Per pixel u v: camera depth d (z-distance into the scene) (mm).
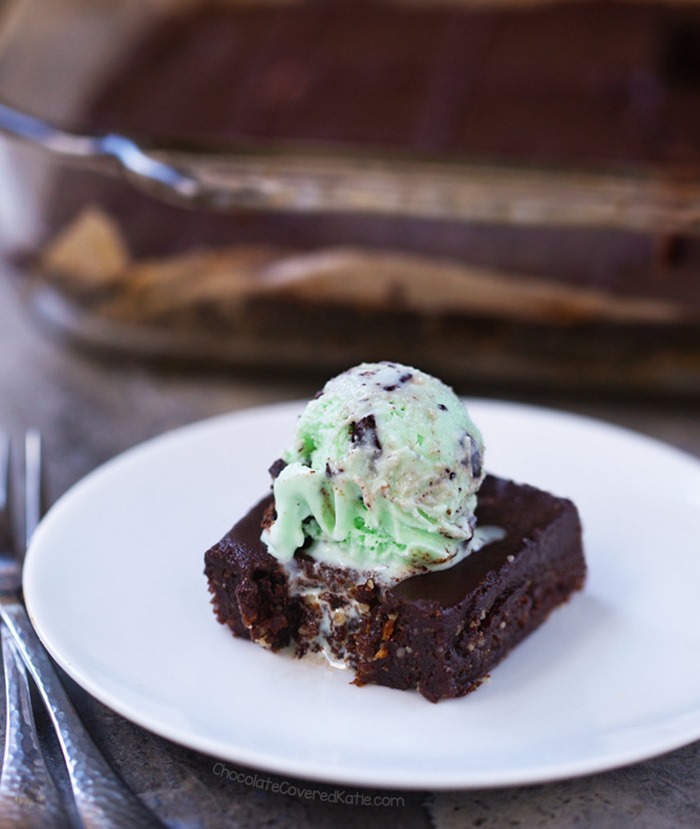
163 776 388
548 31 720
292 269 574
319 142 655
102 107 687
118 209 584
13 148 567
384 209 555
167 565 441
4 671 423
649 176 550
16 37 657
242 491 472
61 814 370
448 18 742
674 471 475
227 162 563
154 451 483
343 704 396
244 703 395
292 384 594
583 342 573
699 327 562
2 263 611
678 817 377
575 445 490
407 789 375
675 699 395
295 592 414
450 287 570
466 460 403
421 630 395
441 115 663
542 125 654
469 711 394
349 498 401
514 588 414
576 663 411
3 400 576
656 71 684
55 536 444
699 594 432
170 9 747
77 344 607
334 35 732
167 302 589
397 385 404
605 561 448
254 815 377
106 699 387
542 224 550
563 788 384
